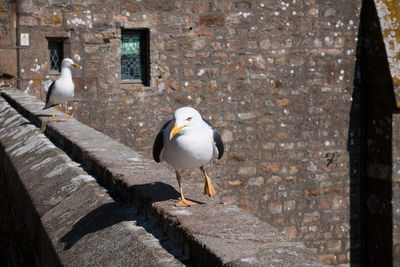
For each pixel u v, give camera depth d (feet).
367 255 36.04
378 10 33.73
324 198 35.91
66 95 19.71
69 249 7.00
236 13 33.42
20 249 11.55
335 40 35.27
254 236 5.84
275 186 35.04
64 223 7.90
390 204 33.09
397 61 32.78
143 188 8.25
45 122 16.49
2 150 15.66
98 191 9.01
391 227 32.91
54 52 31.68
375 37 34.14
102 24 31.42
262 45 34.09
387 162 33.27
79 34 31.14
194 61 33.09
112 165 9.90
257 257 5.07
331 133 35.76
